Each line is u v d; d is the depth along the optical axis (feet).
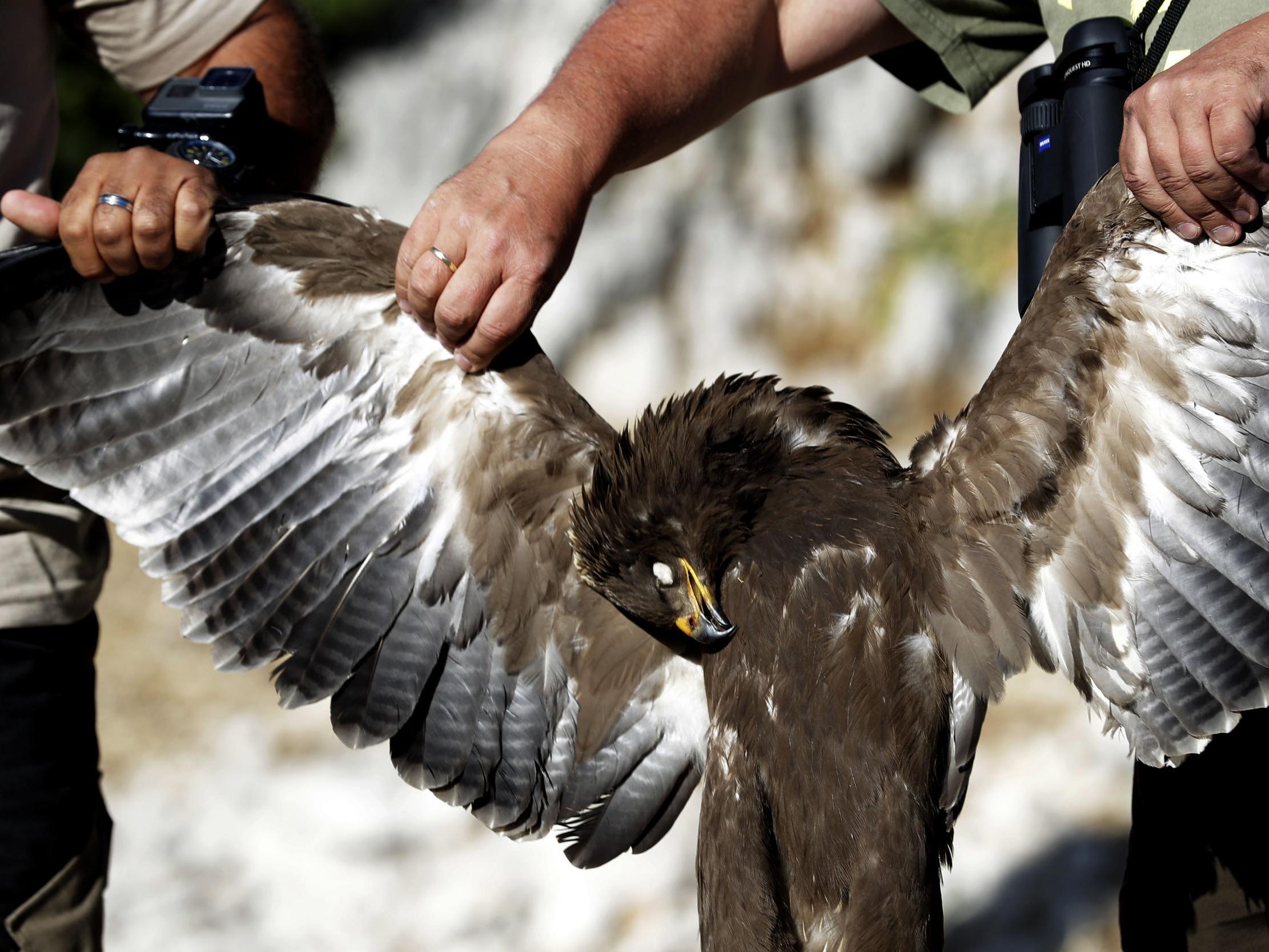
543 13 76.64
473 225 16.76
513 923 35.53
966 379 61.87
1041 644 16.63
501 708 18.16
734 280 66.69
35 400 17.85
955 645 16.63
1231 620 16.06
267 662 17.92
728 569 17.46
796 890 16.16
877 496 17.29
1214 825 16.96
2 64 18.88
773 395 17.99
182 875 39.14
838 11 21.13
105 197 16.61
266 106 18.94
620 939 34.12
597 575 17.53
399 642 18.11
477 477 18.22
